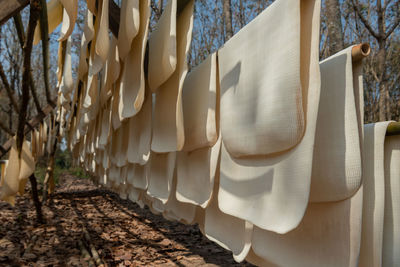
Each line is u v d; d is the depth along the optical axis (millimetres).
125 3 1118
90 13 1213
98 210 6398
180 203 1665
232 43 1100
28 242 3496
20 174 2793
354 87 811
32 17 1292
